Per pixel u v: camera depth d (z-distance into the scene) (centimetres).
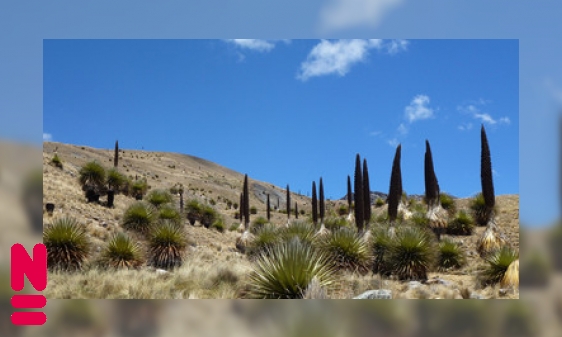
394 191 1853
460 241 2067
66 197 2244
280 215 6950
